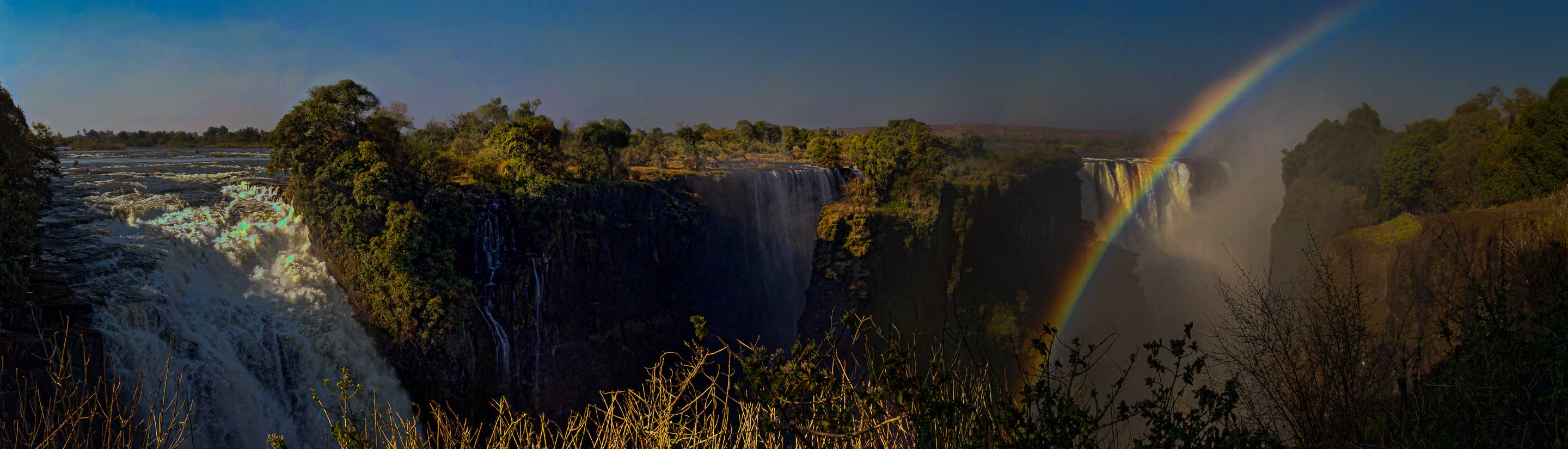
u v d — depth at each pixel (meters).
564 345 55.69
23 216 33.06
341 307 46.53
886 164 73.25
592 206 57.81
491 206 51.78
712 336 67.62
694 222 66.00
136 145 137.75
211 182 60.06
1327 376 10.27
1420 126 79.94
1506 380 9.46
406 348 46.66
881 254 67.19
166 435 11.66
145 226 45.34
